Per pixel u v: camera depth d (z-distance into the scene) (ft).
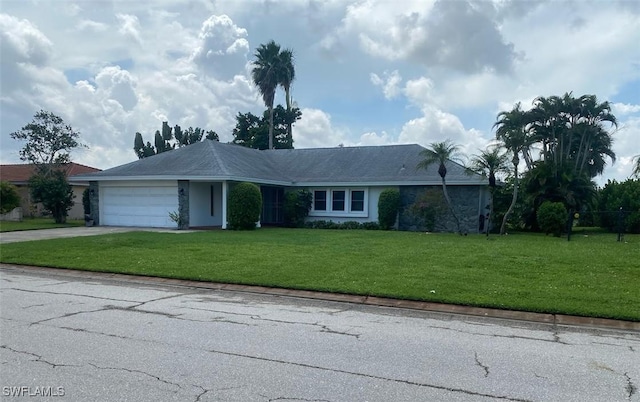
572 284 27.27
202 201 73.00
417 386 13.47
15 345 16.93
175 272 31.81
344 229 73.82
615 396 12.92
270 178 76.69
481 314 22.38
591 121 85.92
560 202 65.51
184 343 17.38
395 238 55.21
